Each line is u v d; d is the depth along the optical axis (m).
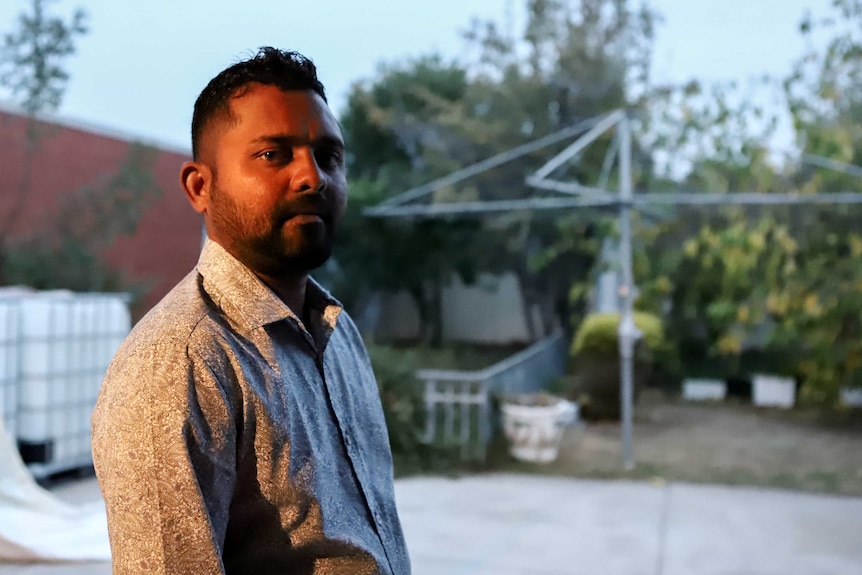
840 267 8.00
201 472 0.95
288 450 1.04
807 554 4.31
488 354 10.98
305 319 1.25
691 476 6.04
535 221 9.88
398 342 12.24
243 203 1.08
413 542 4.46
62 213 8.14
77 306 5.47
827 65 8.07
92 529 4.16
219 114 1.10
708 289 9.27
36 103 7.87
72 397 5.40
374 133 11.09
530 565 4.09
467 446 6.27
